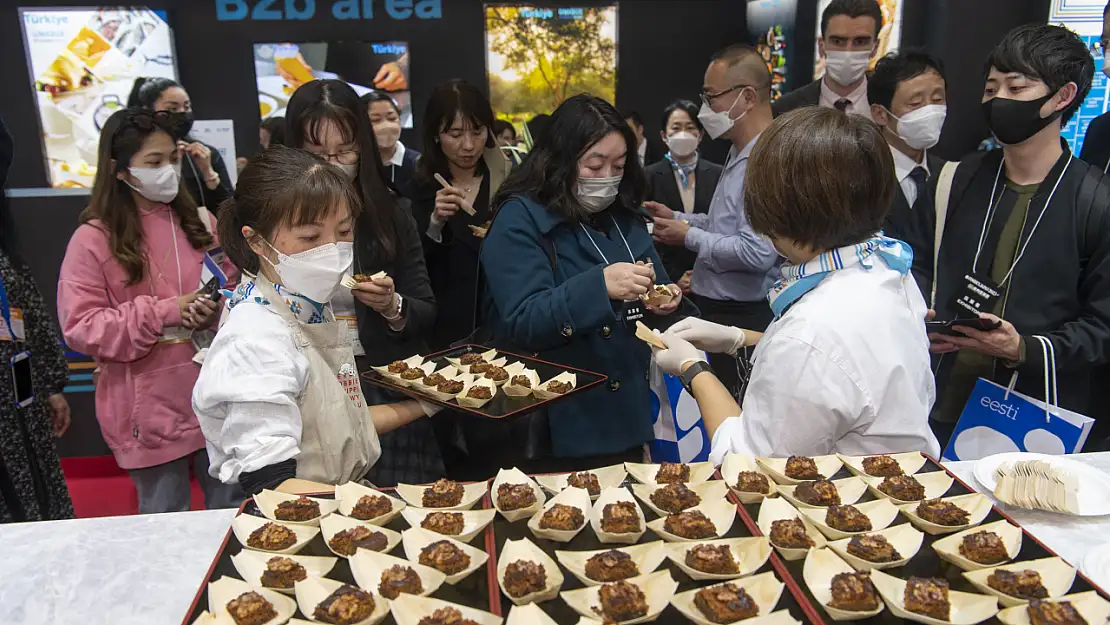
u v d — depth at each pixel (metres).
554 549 1.10
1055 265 2.06
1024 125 2.05
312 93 1.98
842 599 0.94
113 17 3.69
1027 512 1.26
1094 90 3.08
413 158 3.65
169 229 2.39
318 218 1.34
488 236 2.00
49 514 2.14
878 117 2.67
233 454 1.27
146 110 2.27
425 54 3.96
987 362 2.24
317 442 1.39
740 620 0.92
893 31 3.50
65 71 3.72
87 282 2.25
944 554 1.06
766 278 2.92
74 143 3.83
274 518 1.16
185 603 1.06
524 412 1.63
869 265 1.25
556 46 3.99
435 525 1.14
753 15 3.92
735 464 1.28
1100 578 1.03
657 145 4.26
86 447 4.09
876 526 1.14
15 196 3.86
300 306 1.41
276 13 3.83
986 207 2.24
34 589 1.09
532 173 1.97
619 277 1.75
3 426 1.96
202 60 3.85
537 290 1.87
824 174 1.15
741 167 2.83
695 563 1.03
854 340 1.20
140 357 2.27
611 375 1.99
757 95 2.72
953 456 1.87
